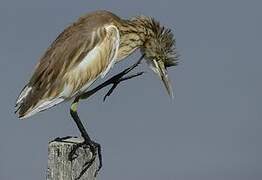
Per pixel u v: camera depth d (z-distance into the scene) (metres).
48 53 8.80
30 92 8.58
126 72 8.46
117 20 9.30
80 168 7.33
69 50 8.67
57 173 7.31
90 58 8.73
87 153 7.37
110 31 8.98
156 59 10.19
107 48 8.89
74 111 8.09
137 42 9.76
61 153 7.29
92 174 7.41
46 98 8.44
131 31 9.58
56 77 8.52
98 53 8.80
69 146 7.27
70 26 9.03
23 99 8.62
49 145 7.33
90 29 8.89
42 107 8.44
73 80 8.59
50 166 7.33
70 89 8.58
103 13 9.20
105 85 8.47
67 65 8.60
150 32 9.96
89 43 8.77
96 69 8.79
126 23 9.55
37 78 8.57
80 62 8.66
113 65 9.01
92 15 9.13
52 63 8.61
